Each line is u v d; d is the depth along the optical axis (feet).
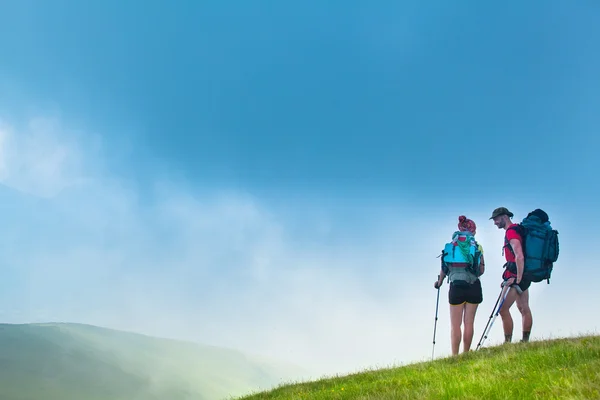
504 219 37.47
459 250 36.99
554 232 35.58
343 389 28.71
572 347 26.40
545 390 18.37
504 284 36.24
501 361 26.63
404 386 24.82
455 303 36.68
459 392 20.02
